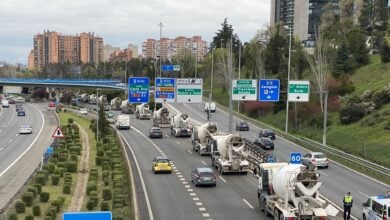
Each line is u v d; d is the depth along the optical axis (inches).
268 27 5442.9
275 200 1112.8
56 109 5447.8
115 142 2425.0
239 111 4106.8
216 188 1521.9
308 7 7283.5
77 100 6688.0
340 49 3604.8
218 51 5462.6
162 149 2443.4
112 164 1817.2
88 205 1248.8
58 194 1433.3
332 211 1026.1
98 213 510.0
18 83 6333.7
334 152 2123.5
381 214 1027.9
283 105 3577.8
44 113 5393.7
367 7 4547.2
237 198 1376.7
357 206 1288.1
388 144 2202.3
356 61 3587.6
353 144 2406.5
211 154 2063.2
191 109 4468.5
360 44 3607.3
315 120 3004.4
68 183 1494.8
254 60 4505.4
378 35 4116.6
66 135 2679.6
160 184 1583.4
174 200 1349.7
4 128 3863.2
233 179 1675.7
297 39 5137.8
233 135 1763.0
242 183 1603.1
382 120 2512.3
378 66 3353.8
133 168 1894.7
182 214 1189.7
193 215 1179.9
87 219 507.2
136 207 1190.3
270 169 1200.2
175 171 1834.4
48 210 1155.9
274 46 4490.7
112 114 4279.0
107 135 2787.9
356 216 1181.7
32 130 3641.7
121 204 1211.9
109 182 1526.8
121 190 1336.1
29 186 1414.9
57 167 1791.3
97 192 1439.5
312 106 3154.5
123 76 7357.3
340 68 3516.2
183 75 6117.1
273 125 3415.4
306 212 1012.5
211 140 2071.9
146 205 1285.7
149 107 4239.7
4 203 1334.9
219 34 6392.7
